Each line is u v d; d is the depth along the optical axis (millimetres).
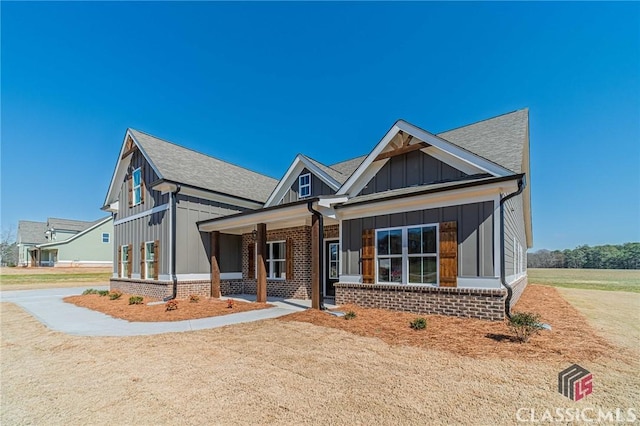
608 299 13141
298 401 3688
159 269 13555
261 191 17625
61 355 5754
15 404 3787
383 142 10227
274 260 13984
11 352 6016
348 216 10344
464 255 7895
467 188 7766
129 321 8750
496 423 3117
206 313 9539
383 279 9438
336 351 5578
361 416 3305
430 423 3143
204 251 14008
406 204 8969
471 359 4938
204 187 13844
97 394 4023
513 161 8531
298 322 8008
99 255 40281
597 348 5398
